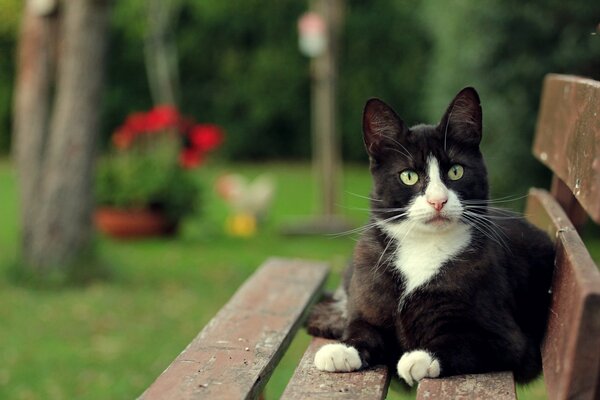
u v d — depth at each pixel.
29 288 7.95
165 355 6.18
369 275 3.19
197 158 10.98
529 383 3.11
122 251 9.77
